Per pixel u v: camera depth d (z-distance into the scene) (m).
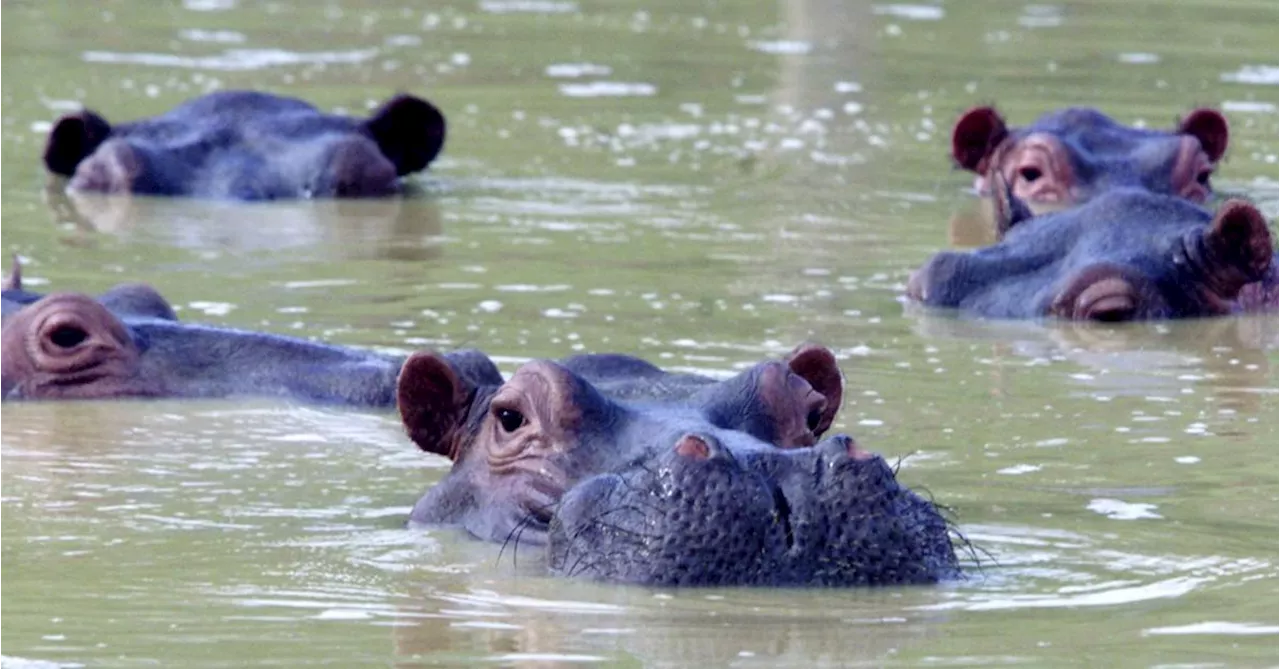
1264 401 22.59
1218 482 18.91
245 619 14.66
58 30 55.28
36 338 23.39
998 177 31.23
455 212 34.81
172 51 52.03
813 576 15.04
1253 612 14.70
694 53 53.03
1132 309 27.52
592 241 32.16
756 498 15.17
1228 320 27.80
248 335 24.05
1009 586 15.30
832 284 29.20
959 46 53.69
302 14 59.88
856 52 52.94
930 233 33.38
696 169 39.03
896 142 42.06
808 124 43.97
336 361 23.64
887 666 13.41
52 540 17.02
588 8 61.78
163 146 37.31
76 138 37.81
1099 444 20.44
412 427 18.11
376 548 16.69
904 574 15.14
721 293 28.19
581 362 18.52
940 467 19.41
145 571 16.02
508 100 46.31
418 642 14.07
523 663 13.55
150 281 28.53
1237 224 28.02
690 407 16.77
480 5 62.28
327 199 36.31
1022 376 23.78
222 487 19.05
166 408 22.62
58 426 21.73
